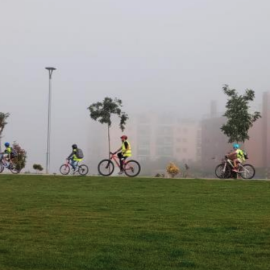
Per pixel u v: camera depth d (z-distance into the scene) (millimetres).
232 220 10617
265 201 14258
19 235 8820
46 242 8203
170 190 17438
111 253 7402
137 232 9141
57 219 10734
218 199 14719
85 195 15844
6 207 12820
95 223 10188
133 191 17266
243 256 7277
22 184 20188
